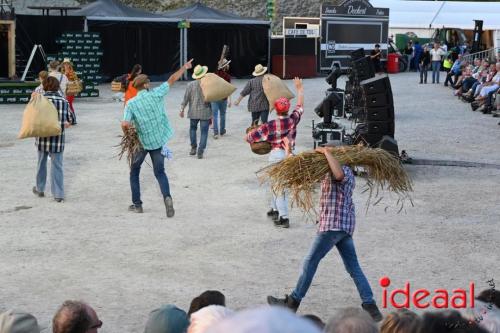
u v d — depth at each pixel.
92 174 14.74
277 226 11.24
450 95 31.59
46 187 13.65
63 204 12.48
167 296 8.48
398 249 10.29
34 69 33.50
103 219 11.62
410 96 31.19
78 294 8.52
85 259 9.74
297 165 7.84
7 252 9.98
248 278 9.09
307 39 41.25
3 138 19.00
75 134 19.72
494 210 12.48
